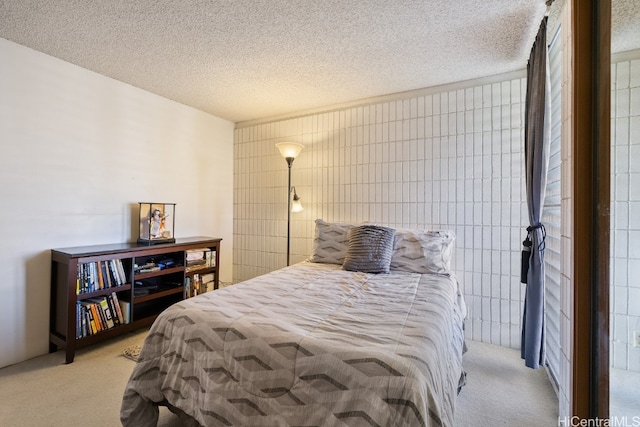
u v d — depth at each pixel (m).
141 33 1.95
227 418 1.15
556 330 1.83
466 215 2.56
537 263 1.91
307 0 1.63
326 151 3.21
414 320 1.32
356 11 1.72
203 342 1.28
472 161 2.55
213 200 3.60
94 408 1.61
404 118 2.83
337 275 2.17
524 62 2.28
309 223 3.30
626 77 1.07
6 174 2.05
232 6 1.68
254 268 3.69
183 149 3.26
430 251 2.30
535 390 1.81
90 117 2.50
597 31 1.10
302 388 1.06
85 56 2.26
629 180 1.06
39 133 2.21
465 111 2.58
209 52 2.19
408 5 1.67
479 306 2.51
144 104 2.88
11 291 2.07
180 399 1.28
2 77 2.03
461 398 1.74
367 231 2.42
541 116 1.82
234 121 3.80
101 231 2.58
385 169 2.91
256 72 2.49
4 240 2.05
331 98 3.01
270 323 1.26
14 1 1.64
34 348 2.18
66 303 2.13
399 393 0.93
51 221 2.28
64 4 1.67
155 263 2.73
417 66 2.36
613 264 1.07
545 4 1.64
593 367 1.10
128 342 2.43
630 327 1.04
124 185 2.74
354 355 1.03
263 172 3.63
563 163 1.42
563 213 1.43
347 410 0.98
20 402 1.66
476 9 1.69
